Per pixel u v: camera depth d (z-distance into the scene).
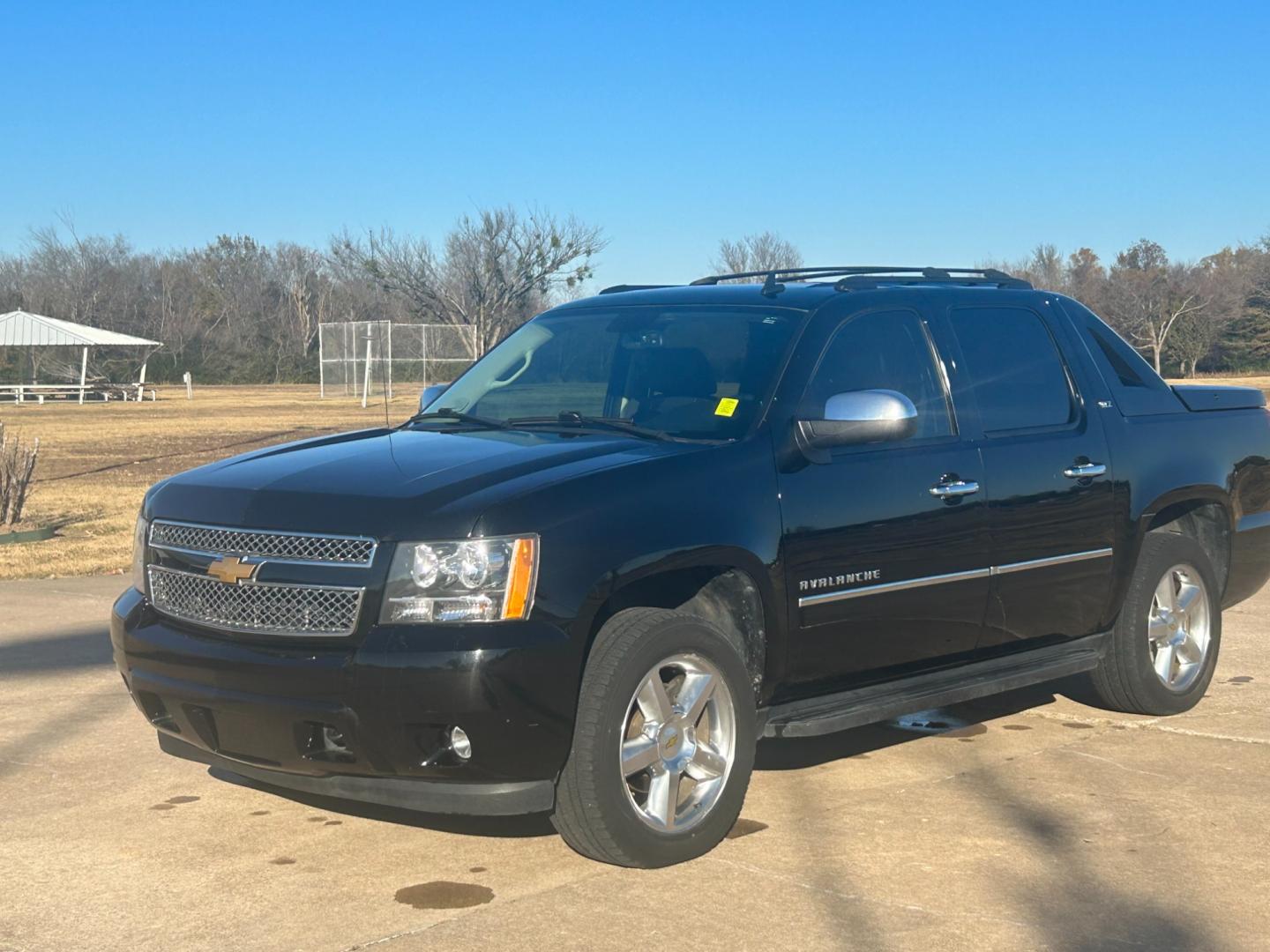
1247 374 74.38
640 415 5.45
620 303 6.19
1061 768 5.94
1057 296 6.67
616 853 4.61
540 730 4.38
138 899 4.49
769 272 6.56
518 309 56.56
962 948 4.07
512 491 4.54
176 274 93.25
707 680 4.83
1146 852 4.88
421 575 4.38
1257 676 7.68
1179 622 6.84
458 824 5.21
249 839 5.06
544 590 4.41
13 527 14.45
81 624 9.24
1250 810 5.36
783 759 6.11
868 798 5.52
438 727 4.33
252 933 4.20
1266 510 7.39
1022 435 6.03
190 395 59.59
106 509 16.67
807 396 5.34
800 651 5.18
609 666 4.54
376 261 56.41
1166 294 73.31
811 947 4.07
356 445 5.40
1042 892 4.51
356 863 4.80
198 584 4.76
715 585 5.15
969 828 5.14
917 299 5.93
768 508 5.03
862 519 5.31
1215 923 4.27
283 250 98.69
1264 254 81.31
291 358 83.38
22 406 50.97
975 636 5.85
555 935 4.16
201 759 4.98
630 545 4.61
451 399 6.18
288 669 4.43
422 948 4.07
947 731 6.59
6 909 4.42
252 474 5.01
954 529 5.63
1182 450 6.80
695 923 4.25
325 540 4.52
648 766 4.70
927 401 5.75
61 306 85.50
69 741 6.38
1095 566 6.31
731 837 5.05
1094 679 6.77
